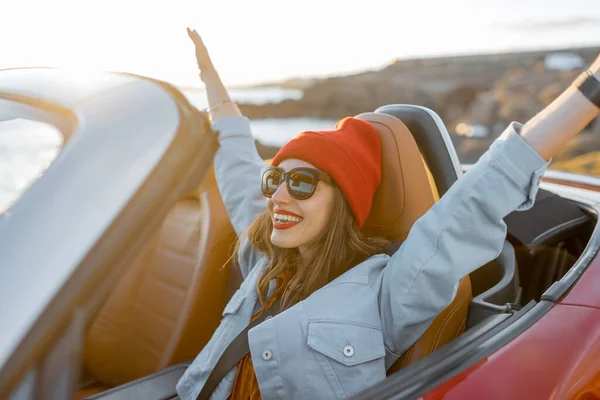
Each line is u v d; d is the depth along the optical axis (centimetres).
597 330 116
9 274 66
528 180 120
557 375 106
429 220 132
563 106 118
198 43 201
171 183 75
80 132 79
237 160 187
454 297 135
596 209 192
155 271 159
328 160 142
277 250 158
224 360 149
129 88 88
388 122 162
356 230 151
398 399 95
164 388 162
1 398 61
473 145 1065
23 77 100
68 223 69
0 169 76
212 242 182
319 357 133
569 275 133
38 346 63
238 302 159
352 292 141
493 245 128
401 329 135
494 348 110
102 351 143
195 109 86
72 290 66
